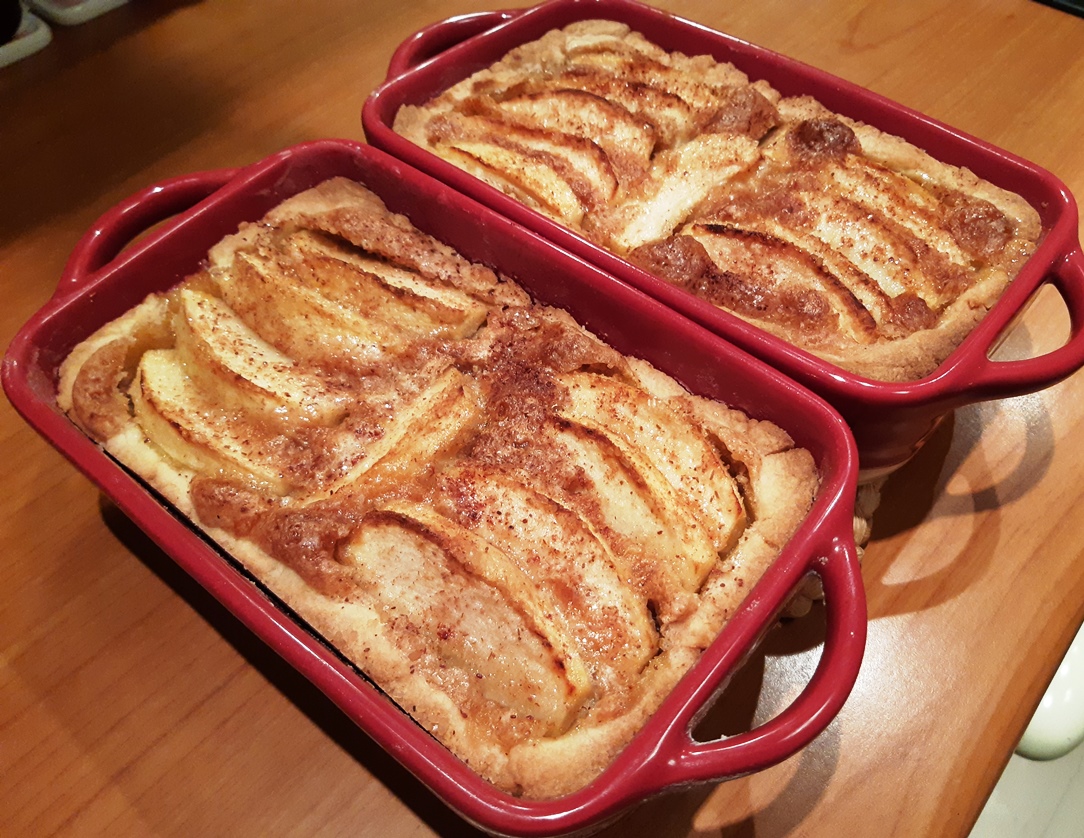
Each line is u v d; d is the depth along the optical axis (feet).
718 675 0.55
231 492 0.71
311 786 0.69
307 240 0.88
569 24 1.09
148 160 1.13
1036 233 0.88
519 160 0.92
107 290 0.79
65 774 0.69
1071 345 0.72
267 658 0.75
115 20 1.32
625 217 0.92
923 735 0.72
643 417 0.75
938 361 0.78
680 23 1.04
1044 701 1.06
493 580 0.63
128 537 0.82
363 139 1.16
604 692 0.62
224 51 1.28
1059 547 0.83
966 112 1.19
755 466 0.72
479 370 0.80
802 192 0.92
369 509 0.70
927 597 0.80
